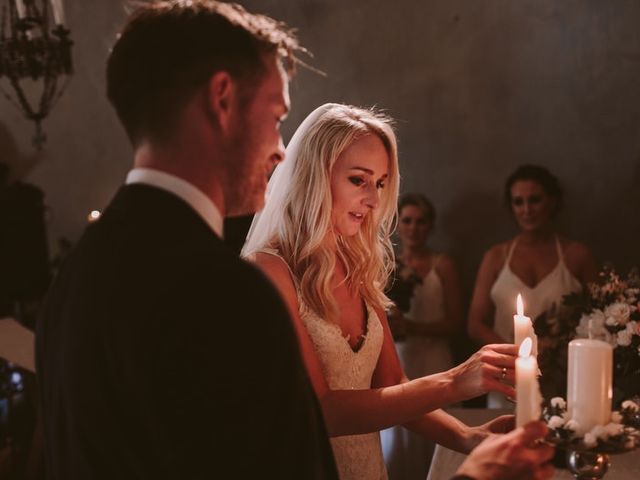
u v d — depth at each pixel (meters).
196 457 0.83
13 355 2.74
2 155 5.38
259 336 0.83
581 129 4.66
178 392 0.83
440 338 4.24
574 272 3.80
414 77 4.85
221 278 0.85
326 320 1.78
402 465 3.78
